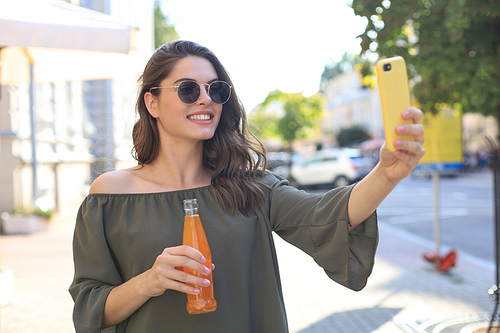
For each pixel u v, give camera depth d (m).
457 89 4.65
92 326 1.39
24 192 9.48
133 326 1.49
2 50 5.73
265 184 1.66
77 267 1.53
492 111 5.24
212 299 1.37
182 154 1.65
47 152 11.18
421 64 4.52
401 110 1.19
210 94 1.58
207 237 1.51
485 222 10.30
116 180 1.60
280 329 1.50
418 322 4.07
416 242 8.21
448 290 5.07
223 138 1.71
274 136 39.12
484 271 5.95
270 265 1.54
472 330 3.74
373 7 4.41
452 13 3.89
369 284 5.37
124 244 1.51
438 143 6.14
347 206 1.39
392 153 1.23
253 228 1.56
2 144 9.12
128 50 4.48
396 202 14.88
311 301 4.74
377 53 4.77
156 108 1.63
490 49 4.31
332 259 1.42
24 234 8.64
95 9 14.74
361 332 3.88
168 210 1.53
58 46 4.30
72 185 12.87
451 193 17.31
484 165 28.78
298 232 1.52
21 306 4.50
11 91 9.12
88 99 15.24
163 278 1.29
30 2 4.59
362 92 52.88
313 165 19.69
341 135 50.81
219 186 1.58
